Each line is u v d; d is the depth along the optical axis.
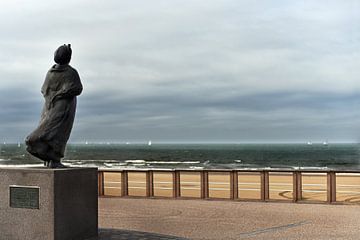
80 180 8.51
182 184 22.67
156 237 9.15
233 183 16.09
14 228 8.27
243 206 14.61
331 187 15.22
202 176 16.38
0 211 8.44
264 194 15.83
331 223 11.57
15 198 8.27
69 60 9.01
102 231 9.68
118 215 12.86
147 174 16.95
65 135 8.78
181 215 12.86
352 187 20.67
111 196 17.19
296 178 15.60
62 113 8.68
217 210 13.78
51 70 8.94
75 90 8.71
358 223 11.56
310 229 10.80
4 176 8.41
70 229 8.25
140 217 12.53
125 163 75.88
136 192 19.31
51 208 7.91
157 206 14.67
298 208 14.16
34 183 8.09
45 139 8.49
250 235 10.12
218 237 9.87
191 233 10.30
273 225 11.32
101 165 66.06
